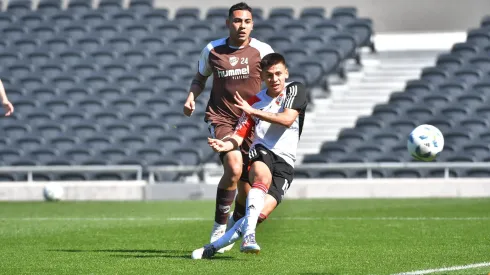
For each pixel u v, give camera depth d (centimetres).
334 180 6288
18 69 7744
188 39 7856
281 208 4866
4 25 8175
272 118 2075
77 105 7306
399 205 5059
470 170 6388
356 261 2142
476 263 2084
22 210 4988
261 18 7869
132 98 7294
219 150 2133
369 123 6819
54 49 7925
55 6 8288
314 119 7206
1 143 7050
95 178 6631
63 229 3447
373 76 7500
